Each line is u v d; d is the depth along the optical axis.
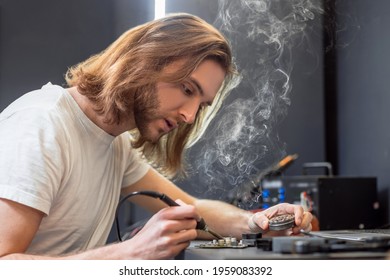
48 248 1.09
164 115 1.12
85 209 1.13
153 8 2.40
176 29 1.14
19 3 2.37
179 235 0.85
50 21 2.39
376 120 2.15
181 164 1.48
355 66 2.26
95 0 2.43
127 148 1.34
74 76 1.23
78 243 1.14
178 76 1.09
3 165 0.93
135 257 0.85
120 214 2.36
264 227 1.16
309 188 1.94
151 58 1.11
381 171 2.12
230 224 1.29
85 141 1.13
